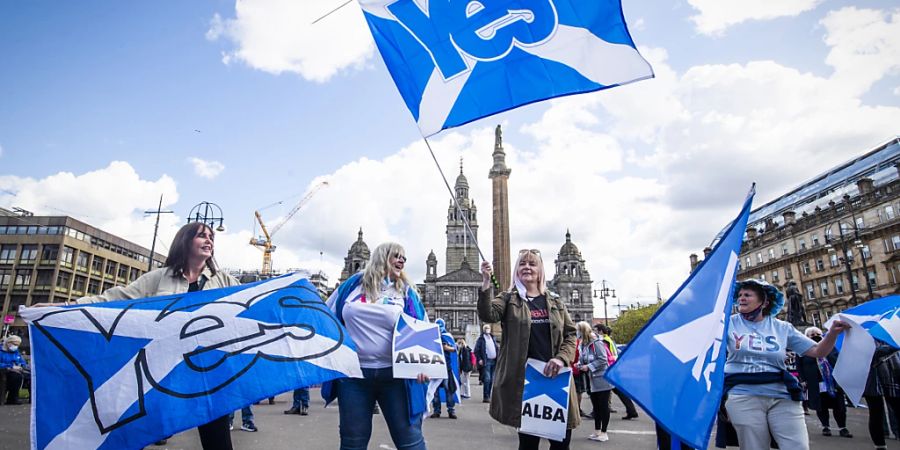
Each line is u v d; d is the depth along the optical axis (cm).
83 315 312
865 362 396
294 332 336
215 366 307
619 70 470
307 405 1089
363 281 412
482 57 507
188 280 382
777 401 397
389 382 380
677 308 364
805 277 5688
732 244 388
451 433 884
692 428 329
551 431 406
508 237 3459
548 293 454
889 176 5250
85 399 286
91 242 6812
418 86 512
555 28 493
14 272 6238
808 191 6562
